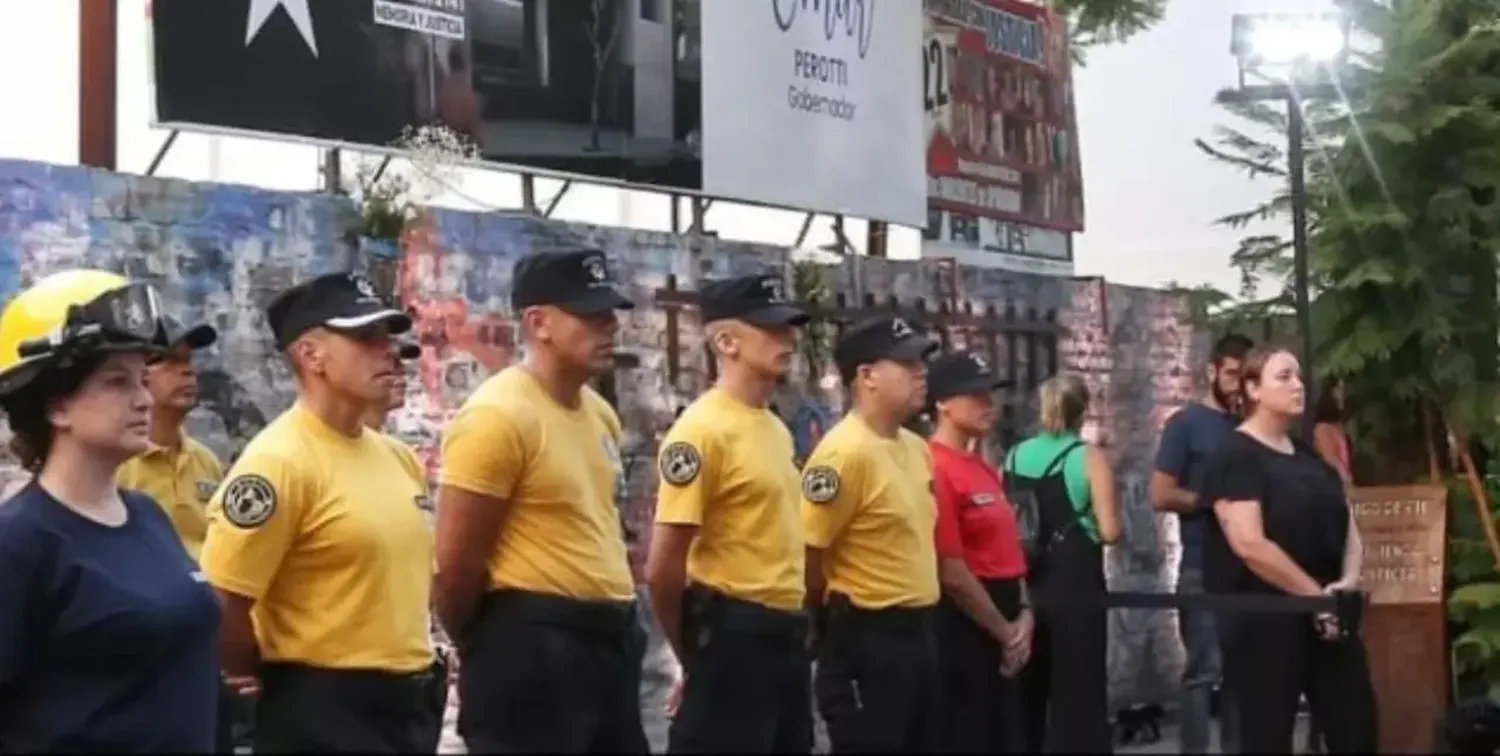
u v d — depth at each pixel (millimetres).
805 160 11141
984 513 7488
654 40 10094
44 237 6770
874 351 6711
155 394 6105
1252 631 5809
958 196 12656
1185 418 9344
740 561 6055
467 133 8922
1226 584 7117
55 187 6812
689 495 5996
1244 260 11945
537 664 5285
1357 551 7168
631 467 8922
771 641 6047
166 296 7148
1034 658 5465
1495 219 11070
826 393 10031
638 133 9984
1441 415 11102
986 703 6301
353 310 4828
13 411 4434
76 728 4238
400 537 4852
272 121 7973
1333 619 5953
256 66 7914
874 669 6547
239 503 4691
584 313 5438
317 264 7688
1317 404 11133
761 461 6059
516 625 5309
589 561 5414
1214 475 7035
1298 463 7031
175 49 7605
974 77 12852
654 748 8422
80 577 4281
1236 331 11367
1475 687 10242
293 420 4859
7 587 4230
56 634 4273
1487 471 11180
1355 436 11195
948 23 12594
